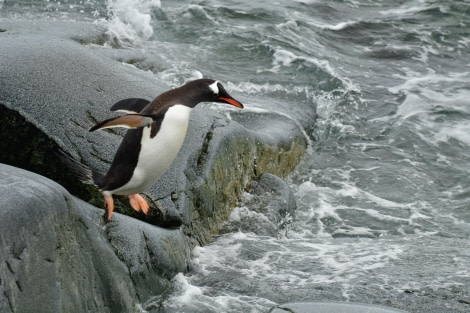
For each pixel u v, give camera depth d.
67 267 9.27
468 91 24.89
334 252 13.78
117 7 26.80
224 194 14.91
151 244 11.53
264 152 17.34
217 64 24.03
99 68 14.33
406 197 18.42
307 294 11.80
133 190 10.24
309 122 21.38
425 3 32.97
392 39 28.97
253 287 12.06
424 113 23.12
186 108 10.02
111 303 10.14
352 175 19.45
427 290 11.97
